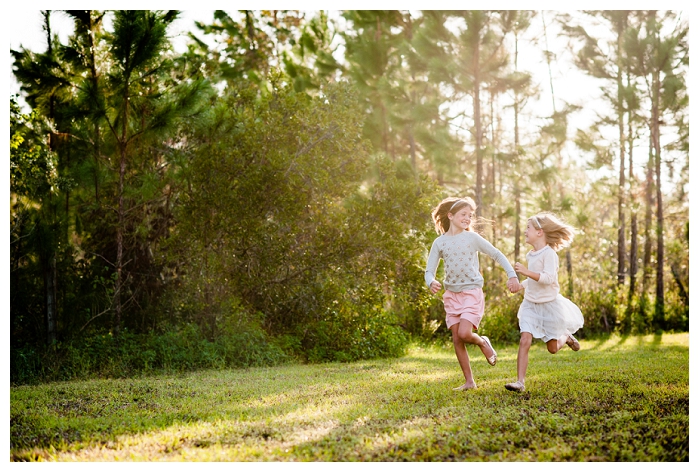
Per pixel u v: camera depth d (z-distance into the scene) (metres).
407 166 12.88
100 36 8.02
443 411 3.86
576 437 3.23
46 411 4.34
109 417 4.06
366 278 8.53
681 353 8.36
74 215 8.29
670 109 14.70
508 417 3.66
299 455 3.04
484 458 2.96
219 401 4.62
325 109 9.10
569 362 7.02
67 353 7.48
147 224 9.07
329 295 8.60
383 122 14.83
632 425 3.45
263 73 16.58
